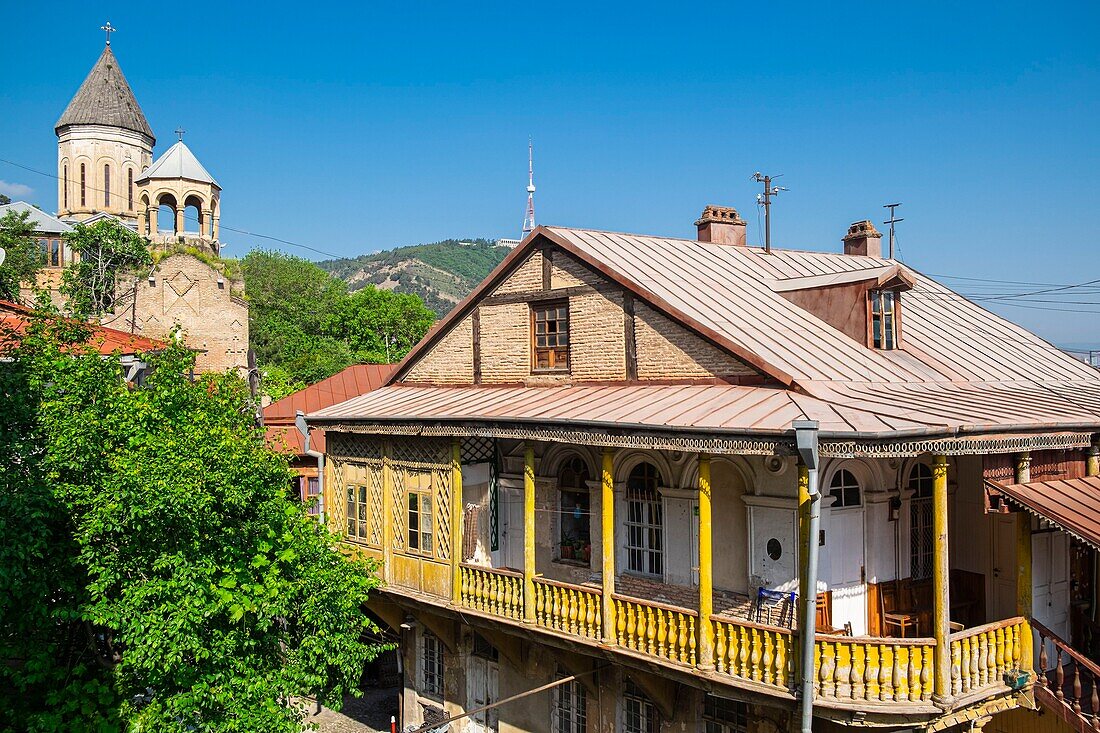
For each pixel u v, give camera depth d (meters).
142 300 46.19
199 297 47.59
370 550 19.75
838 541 14.04
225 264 50.06
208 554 12.59
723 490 14.88
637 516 16.39
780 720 13.44
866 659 11.09
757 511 14.33
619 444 13.61
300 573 14.11
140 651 11.45
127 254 46.28
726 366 14.61
